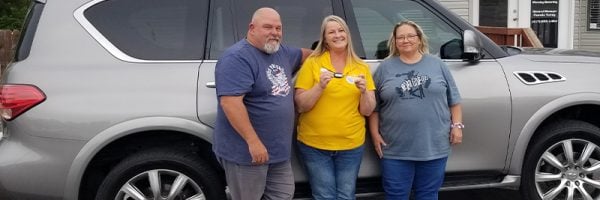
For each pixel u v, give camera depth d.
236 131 3.13
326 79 3.23
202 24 3.61
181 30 3.59
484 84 3.81
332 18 3.40
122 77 3.46
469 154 3.87
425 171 3.63
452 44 3.87
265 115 3.15
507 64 3.91
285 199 3.39
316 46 3.69
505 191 4.95
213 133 3.41
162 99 3.45
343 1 3.79
